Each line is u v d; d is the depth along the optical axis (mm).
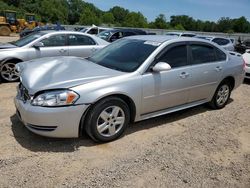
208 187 3346
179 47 4930
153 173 3531
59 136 3826
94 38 9102
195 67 5070
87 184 3252
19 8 75688
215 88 5609
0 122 4688
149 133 4598
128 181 3354
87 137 4277
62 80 3896
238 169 3750
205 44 5422
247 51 10320
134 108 4344
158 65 4344
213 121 5277
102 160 3738
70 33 8656
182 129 4836
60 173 3420
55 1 87688
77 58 5203
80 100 3766
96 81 3945
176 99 4883
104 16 88750
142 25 77375
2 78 7645
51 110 3676
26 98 3922
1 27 33156
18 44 8289
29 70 4371
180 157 3926
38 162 3605
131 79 4203
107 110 4066
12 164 3535
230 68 5773
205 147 4254
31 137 4203
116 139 4297
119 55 4820
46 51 8164
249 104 6523
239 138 4648
